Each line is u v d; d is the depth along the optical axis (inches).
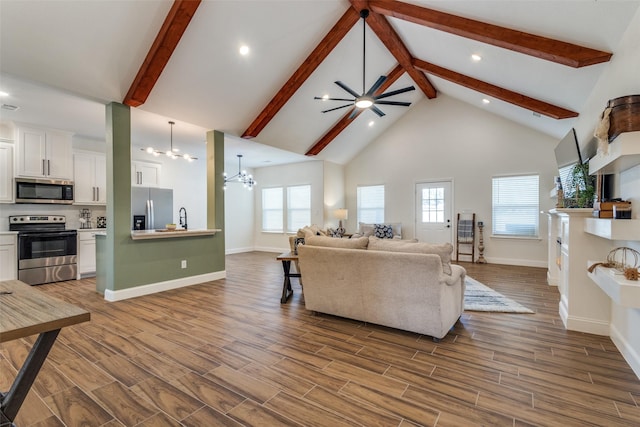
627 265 90.8
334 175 326.3
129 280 159.0
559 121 186.7
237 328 117.4
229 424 64.7
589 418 66.1
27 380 53.3
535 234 244.8
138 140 235.1
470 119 270.2
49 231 195.9
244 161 324.2
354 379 81.7
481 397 73.7
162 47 130.3
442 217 283.1
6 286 63.2
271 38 155.1
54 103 156.3
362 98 162.4
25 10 104.8
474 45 150.1
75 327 117.7
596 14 93.4
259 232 366.3
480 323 122.7
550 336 109.3
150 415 67.4
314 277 126.1
